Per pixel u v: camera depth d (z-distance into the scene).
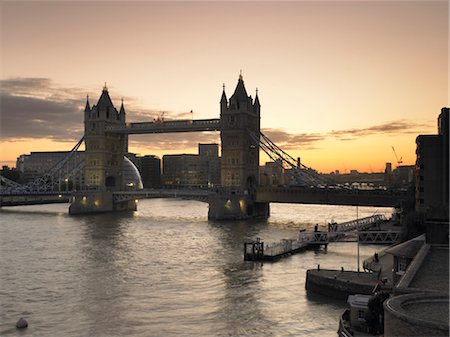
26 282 81.69
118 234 144.75
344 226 140.75
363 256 105.62
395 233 121.56
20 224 174.25
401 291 41.31
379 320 52.19
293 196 195.88
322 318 62.38
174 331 57.53
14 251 112.88
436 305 34.44
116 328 58.69
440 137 123.62
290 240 113.94
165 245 122.25
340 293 71.00
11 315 63.84
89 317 62.91
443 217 84.44
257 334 56.53
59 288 77.56
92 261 100.31
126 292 75.00
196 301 70.06
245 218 199.25
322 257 104.75
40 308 66.81
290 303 69.12
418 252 61.75
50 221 186.50
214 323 60.47
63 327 59.19
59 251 112.75
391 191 173.50
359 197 180.25
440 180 123.19
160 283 80.88
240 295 73.31
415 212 112.81
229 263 98.12
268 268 93.06
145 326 59.41
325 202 187.62
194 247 118.94
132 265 96.06
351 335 51.38
